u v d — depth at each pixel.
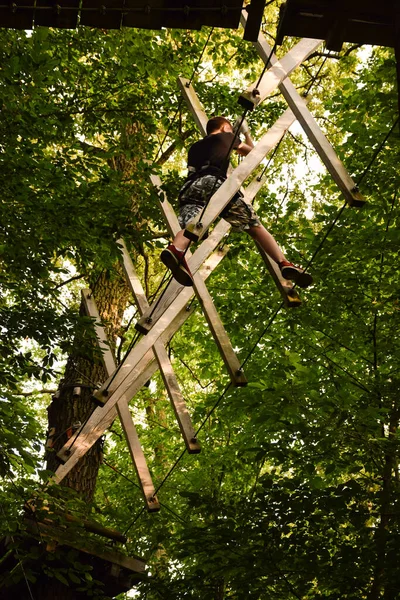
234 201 4.52
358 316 8.56
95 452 8.88
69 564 6.85
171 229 6.15
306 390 7.59
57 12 3.43
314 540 7.02
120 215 6.92
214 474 11.20
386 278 8.50
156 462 12.91
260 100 4.10
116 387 5.64
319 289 8.77
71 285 13.46
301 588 7.06
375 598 6.66
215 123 5.11
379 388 7.85
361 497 7.21
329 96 12.87
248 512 7.09
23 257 6.72
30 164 6.57
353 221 8.56
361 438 7.28
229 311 9.65
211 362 11.35
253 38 3.61
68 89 8.05
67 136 7.47
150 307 5.54
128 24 3.55
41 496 6.52
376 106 8.66
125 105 8.25
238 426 11.21
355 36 3.47
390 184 8.40
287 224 9.63
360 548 6.97
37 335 6.80
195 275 5.32
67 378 9.28
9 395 6.68
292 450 7.41
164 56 8.49
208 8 3.46
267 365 9.30
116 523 10.91
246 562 6.89
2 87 6.32
